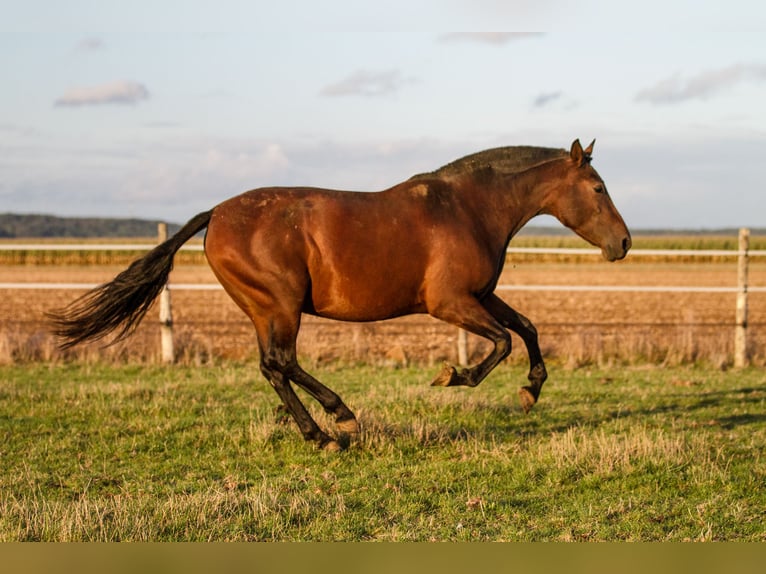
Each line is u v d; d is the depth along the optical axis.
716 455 9.15
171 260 9.39
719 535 6.89
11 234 141.50
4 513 7.07
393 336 20.69
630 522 7.20
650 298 32.97
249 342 19.75
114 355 16.94
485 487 8.20
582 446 9.15
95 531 6.72
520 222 9.95
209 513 7.17
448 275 9.20
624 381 14.87
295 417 9.47
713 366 16.41
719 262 65.31
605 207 9.89
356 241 8.98
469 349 17.84
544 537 6.87
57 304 30.20
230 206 9.12
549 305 29.72
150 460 9.44
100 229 150.00
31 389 13.49
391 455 9.28
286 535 6.85
